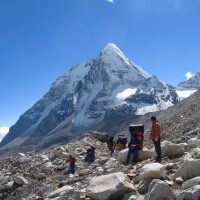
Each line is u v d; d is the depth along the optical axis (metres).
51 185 16.89
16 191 20.83
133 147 16.42
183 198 8.28
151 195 8.60
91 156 25.08
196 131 24.55
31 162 28.41
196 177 9.42
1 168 30.14
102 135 40.91
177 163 12.47
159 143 14.56
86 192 10.73
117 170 14.82
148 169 10.91
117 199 10.20
